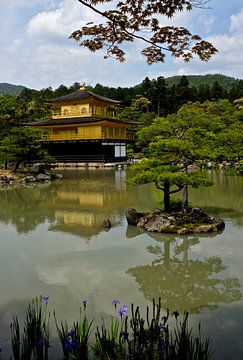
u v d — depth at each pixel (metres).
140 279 7.26
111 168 39.69
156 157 12.20
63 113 47.72
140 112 64.31
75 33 4.66
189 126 12.24
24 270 7.88
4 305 6.14
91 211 14.78
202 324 5.36
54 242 10.10
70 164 42.75
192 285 6.94
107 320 5.46
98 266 8.06
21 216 13.93
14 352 4.00
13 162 32.50
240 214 13.42
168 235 10.52
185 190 11.80
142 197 18.64
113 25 4.48
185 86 72.38
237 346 4.73
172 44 4.62
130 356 4.04
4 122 35.41
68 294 6.55
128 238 10.34
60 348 4.66
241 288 6.77
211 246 9.38
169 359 3.78
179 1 4.02
